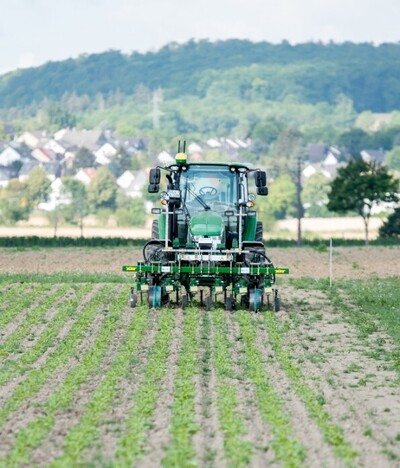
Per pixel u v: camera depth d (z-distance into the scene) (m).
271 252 140.88
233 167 64.31
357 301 70.25
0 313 62.31
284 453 30.45
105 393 38.34
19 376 43.00
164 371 43.38
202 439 32.38
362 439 32.81
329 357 48.47
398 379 42.75
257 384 40.38
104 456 30.77
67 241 172.25
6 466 29.70
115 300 67.75
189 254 62.12
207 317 59.75
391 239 193.12
